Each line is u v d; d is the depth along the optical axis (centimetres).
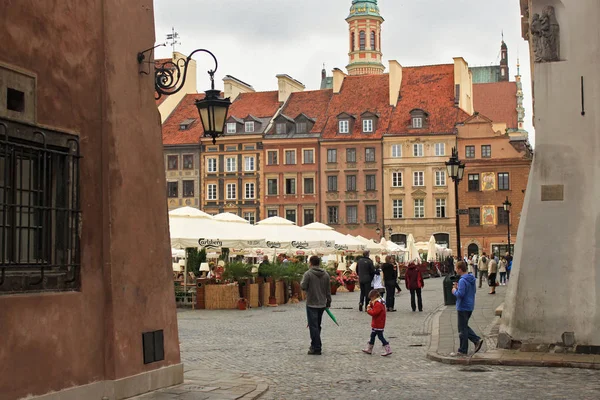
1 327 863
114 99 1069
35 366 910
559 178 1541
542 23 1559
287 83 9156
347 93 8956
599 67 1529
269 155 8588
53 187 977
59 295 955
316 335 1606
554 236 1534
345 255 5347
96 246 1030
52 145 968
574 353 1496
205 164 8725
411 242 5641
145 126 1137
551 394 1125
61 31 987
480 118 8156
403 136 8294
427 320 2380
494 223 8056
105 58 1056
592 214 1516
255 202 8581
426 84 8794
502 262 4869
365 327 2181
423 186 8250
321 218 8462
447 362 1464
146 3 1155
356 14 14688
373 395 1136
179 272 3716
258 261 4638
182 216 3003
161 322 1147
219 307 2900
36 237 946
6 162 887
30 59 934
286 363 1479
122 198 1071
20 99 921
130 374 1063
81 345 988
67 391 956
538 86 1562
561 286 1521
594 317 1495
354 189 8406
